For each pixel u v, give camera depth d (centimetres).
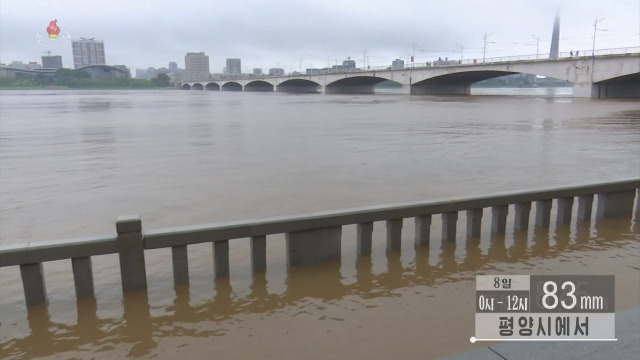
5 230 943
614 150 1992
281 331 536
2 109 5741
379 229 900
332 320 561
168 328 545
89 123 3631
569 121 3478
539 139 2402
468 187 1291
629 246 791
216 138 2559
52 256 578
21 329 544
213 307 595
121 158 1855
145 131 2978
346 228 913
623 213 939
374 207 733
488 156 1848
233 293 632
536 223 872
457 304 597
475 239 821
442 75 9831
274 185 1325
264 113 4862
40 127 3300
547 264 722
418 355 485
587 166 1612
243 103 7644
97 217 1028
